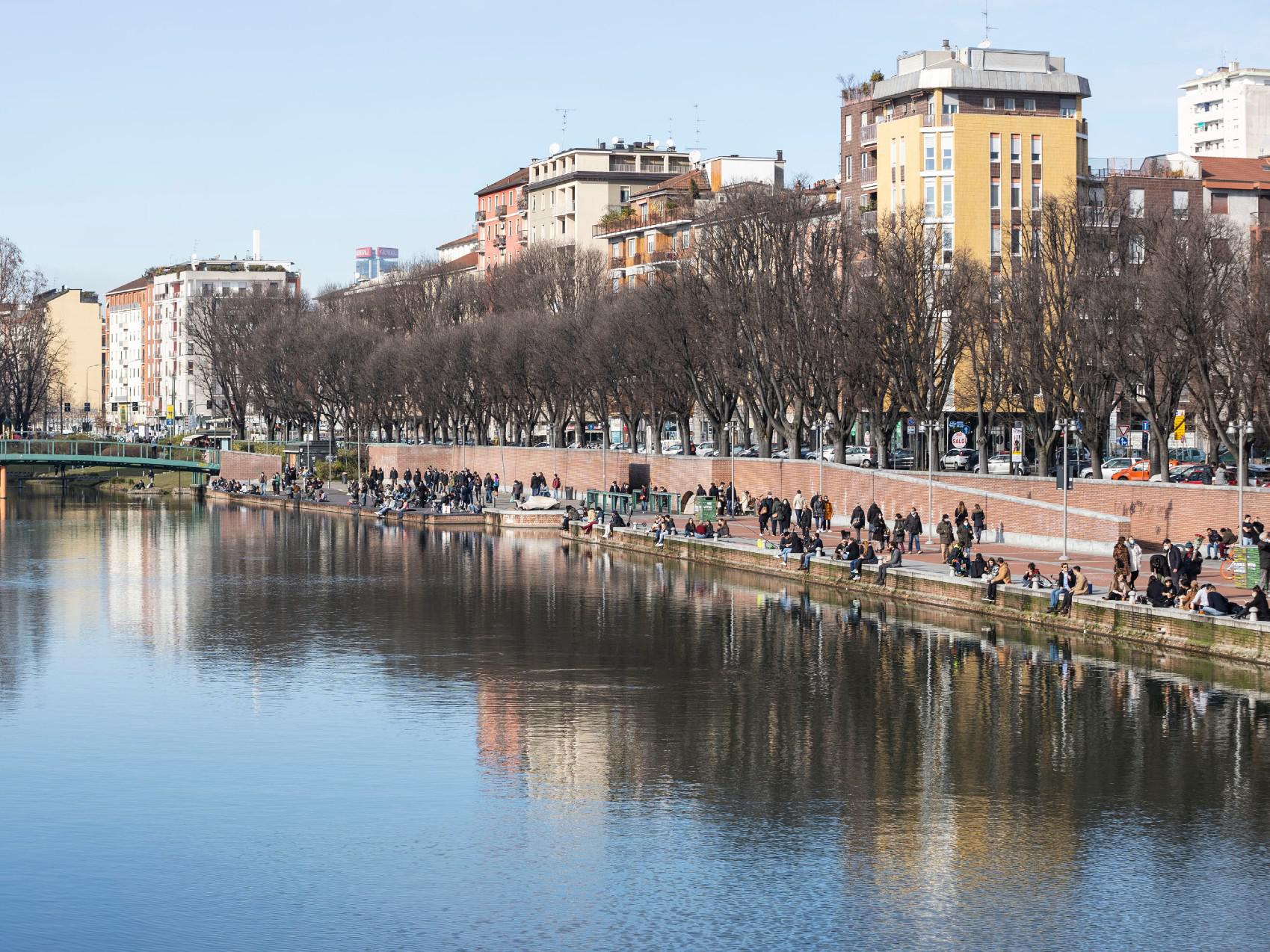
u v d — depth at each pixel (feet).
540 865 114.42
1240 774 137.08
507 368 469.16
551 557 332.80
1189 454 400.26
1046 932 101.35
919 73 447.42
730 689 176.76
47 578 300.20
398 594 269.85
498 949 99.04
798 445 350.84
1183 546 211.61
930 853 116.67
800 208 358.64
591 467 425.69
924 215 369.71
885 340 316.60
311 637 220.23
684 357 379.76
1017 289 326.44
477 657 200.75
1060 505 259.19
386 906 106.32
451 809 128.36
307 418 607.37
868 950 98.48
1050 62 466.29
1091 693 168.55
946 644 200.44
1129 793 132.05
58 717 163.53
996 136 445.78
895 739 151.23
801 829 122.83
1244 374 258.16
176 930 102.53
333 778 137.90
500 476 479.82
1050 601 203.31
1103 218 331.57
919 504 290.56
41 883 111.34
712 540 305.53
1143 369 290.97
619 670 189.98
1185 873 112.16
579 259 543.39
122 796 132.57
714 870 113.19
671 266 417.28
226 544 377.09
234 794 132.77
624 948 98.99
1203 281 264.52
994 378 323.57
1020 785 134.62
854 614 229.25
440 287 620.49
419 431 609.42
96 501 559.38
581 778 138.10
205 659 200.75
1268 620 175.01
